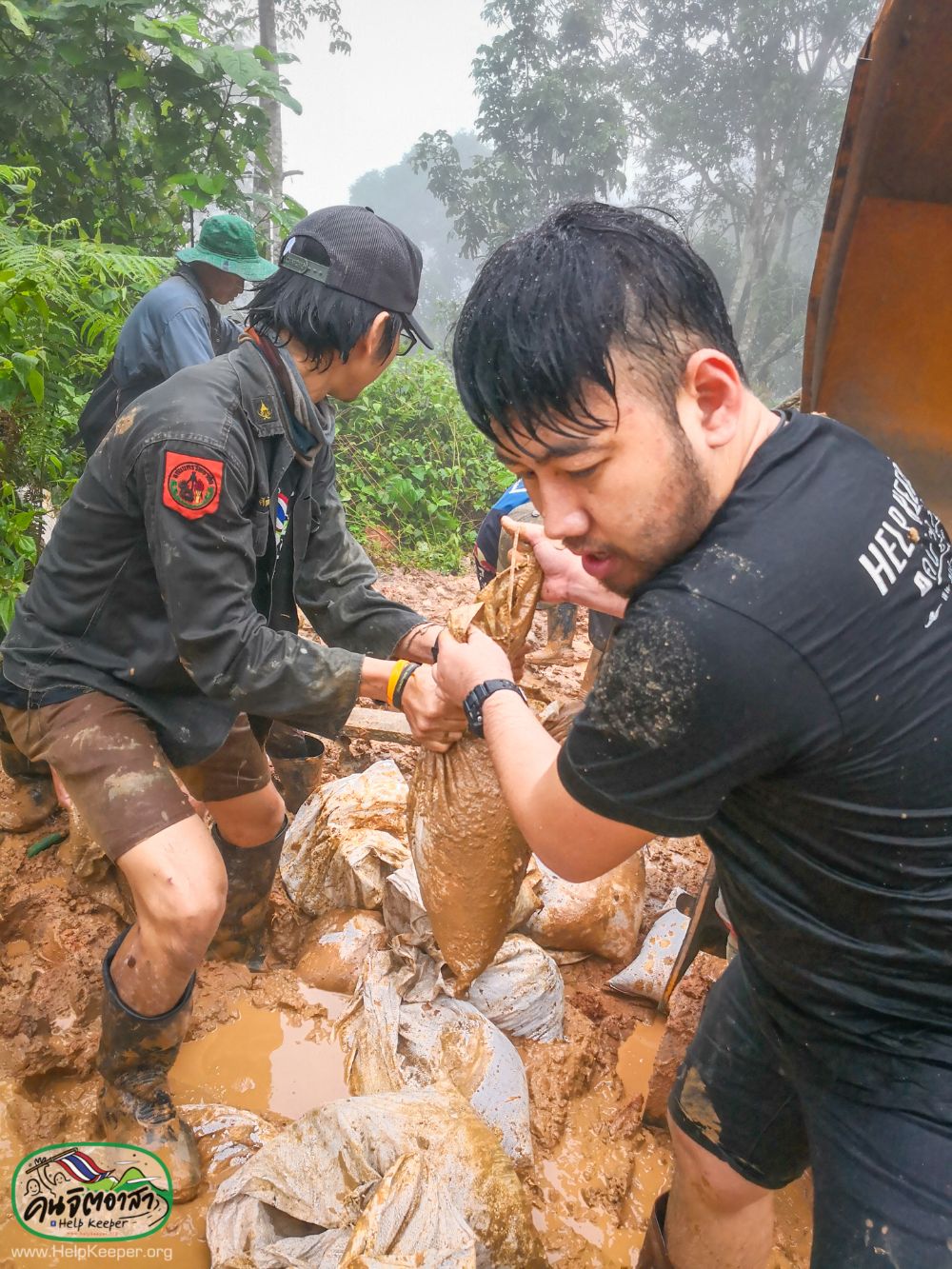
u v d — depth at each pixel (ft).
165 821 6.86
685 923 9.65
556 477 3.86
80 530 7.11
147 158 22.93
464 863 6.63
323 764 12.03
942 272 8.34
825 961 4.32
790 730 3.70
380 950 8.92
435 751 6.80
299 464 7.50
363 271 6.95
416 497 25.80
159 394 6.84
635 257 3.62
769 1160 5.58
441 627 8.52
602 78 69.77
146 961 6.84
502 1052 7.79
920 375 8.79
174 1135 7.23
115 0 19.40
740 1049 5.46
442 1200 5.79
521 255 3.68
